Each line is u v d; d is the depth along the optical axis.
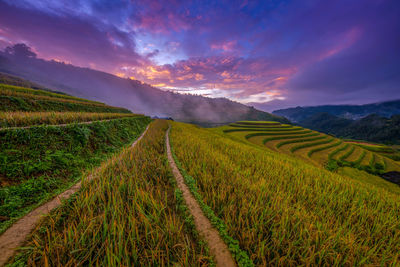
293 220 4.43
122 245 3.28
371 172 35.84
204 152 11.05
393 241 4.42
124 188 5.35
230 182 6.53
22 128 7.19
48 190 5.26
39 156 6.69
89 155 9.24
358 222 5.16
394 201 7.46
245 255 3.30
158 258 3.17
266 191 5.87
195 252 3.47
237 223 4.34
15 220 3.76
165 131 25.19
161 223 4.06
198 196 5.34
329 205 5.88
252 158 11.38
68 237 3.33
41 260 2.92
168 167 7.80
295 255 3.62
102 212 4.32
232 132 63.56
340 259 3.48
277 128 81.12
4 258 2.85
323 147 59.44
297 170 9.98
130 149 10.66
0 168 5.22
